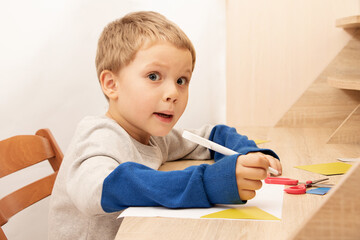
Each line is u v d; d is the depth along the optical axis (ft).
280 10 4.91
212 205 1.99
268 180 2.43
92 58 4.87
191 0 5.02
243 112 5.10
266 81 5.01
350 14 4.78
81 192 2.08
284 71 4.96
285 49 4.94
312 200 2.05
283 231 1.64
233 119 5.13
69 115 4.87
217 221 1.77
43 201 4.85
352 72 4.85
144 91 2.58
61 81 4.83
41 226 4.86
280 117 5.00
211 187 1.94
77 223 2.63
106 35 2.85
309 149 3.56
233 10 5.00
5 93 4.72
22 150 3.08
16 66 4.72
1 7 4.68
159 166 3.03
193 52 2.78
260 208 1.93
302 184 2.35
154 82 2.58
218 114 5.18
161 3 4.99
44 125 4.82
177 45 2.60
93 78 4.89
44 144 3.28
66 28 4.80
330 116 4.91
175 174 1.99
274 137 4.23
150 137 3.14
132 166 2.03
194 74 5.13
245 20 4.99
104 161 2.24
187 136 2.11
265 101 5.03
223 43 5.09
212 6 5.04
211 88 5.14
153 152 2.96
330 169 2.78
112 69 2.73
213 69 5.12
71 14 4.80
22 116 4.77
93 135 2.54
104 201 1.98
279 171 2.68
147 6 4.99
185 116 5.18
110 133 2.57
